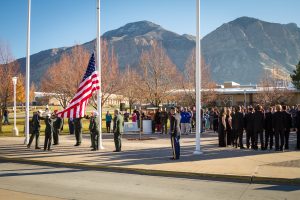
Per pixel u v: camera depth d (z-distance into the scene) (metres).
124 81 49.62
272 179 11.35
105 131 32.78
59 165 14.81
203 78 57.62
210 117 34.84
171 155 16.59
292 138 26.02
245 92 67.56
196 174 12.30
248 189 10.37
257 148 18.56
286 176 11.52
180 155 16.48
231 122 20.09
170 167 13.33
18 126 41.34
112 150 18.59
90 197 9.30
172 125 15.24
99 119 18.81
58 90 50.72
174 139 15.28
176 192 9.95
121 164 14.11
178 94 53.19
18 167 14.38
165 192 9.95
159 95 48.47
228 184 11.09
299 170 12.55
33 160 15.51
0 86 40.72
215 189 10.37
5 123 43.88
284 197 9.37
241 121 19.02
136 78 53.44
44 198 9.06
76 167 14.34
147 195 9.58
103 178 12.03
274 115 17.78
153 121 32.00
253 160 14.80
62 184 10.98
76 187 10.55
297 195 9.60
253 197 9.38
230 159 15.13
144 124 31.14
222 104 72.38
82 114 18.22
